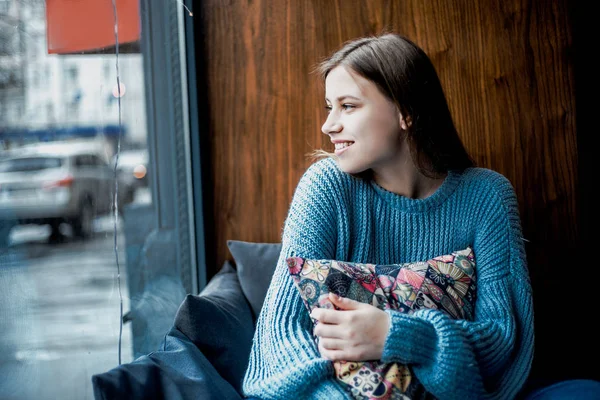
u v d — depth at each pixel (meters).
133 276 1.36
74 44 1.08
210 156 1.96
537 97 1.92
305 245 1.21
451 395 1.02
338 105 1.21
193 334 1.29
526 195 1.93
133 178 1.39
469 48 1.92
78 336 1.06
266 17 1.93
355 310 1.05
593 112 1.85
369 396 1.01
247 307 1.65
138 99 1.44
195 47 1.91
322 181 1.27
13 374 0.90
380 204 1.27
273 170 1.96
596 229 1.88
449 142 1.30
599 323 1.91
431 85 1.26
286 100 1.94
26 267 0.93
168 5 1.76
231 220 1.96
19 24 0.92
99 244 1.16
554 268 1.94
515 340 1.17
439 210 1.27
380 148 1.20
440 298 1.15
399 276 1.16
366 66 1.18
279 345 1.10
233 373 1.32
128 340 1.31
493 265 1.23
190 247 1.91
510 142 1.93
